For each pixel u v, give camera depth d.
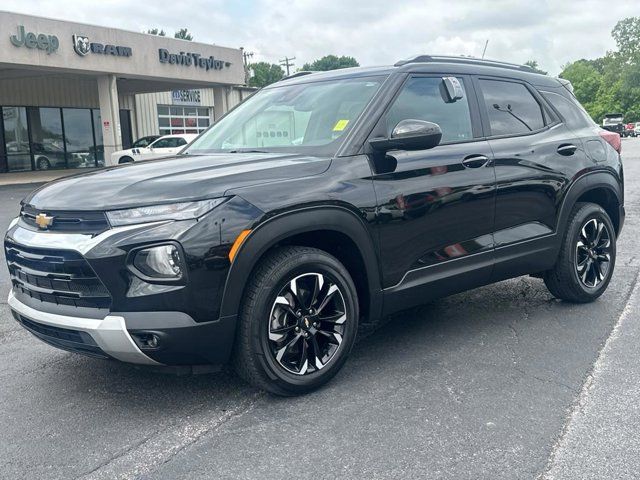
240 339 3.27
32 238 3.27
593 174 5.05
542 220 4.70
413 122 3.63
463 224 4.13
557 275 5.00
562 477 2.69
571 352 4.15
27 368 4.08
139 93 31.58
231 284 3.12
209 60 26.34
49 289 3.24
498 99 4.64
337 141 3.76
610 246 5.27
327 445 3.00
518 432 3.08
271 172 3.40
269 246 3.22
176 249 3.00
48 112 26.28
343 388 3.64
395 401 3.45
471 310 5.14
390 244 3.75
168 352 3.05
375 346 4.34
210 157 3.93
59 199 3.28
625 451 2.89
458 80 4.41
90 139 28.17
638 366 3.88
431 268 3.99
